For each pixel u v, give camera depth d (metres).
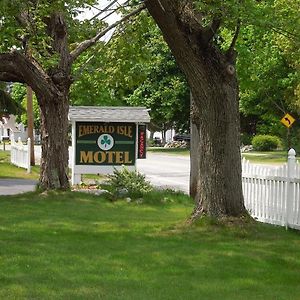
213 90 11.47
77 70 20.91
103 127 21.55
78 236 11.05
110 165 21.58
